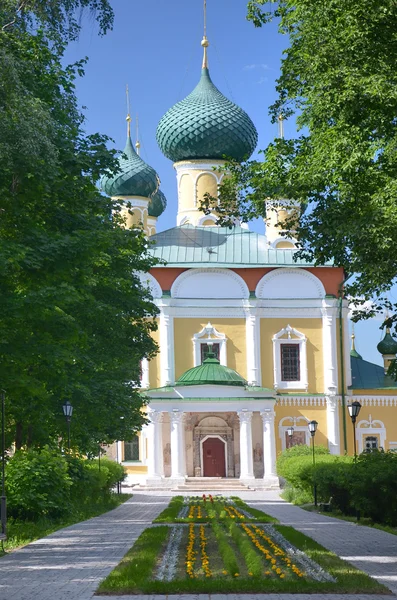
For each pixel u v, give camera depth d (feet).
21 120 71.97
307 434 204.64
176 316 205.98
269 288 208.03
